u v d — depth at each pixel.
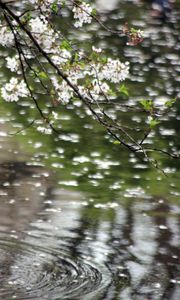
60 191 15.05
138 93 23.67
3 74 23.95
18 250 11.98
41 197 14.67
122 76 8.54
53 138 18.55
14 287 10.59
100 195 15.03
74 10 8.67
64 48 8.52
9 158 16.83
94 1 38.97
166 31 35.06
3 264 11.37
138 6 40.25
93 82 8.52
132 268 11.65
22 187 15.11
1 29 8.62
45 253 11.96
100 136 19.02
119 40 31.61
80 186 15.47
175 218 14.08
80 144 18.23
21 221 13.37
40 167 16.41
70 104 21.80
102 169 16.61
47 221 13.48
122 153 17.83
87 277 11.16
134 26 35.19
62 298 10.37
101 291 10.71
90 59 8.54
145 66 27.61
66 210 14.08
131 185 15.74
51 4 8.55
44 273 11.16
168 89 24.50
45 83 23.58
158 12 37.50
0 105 21.08
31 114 20.48
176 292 10.89
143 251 12.38
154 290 10.91
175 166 17.14
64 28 32.28
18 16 8.12
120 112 21.45
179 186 15.84
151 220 13.88
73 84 8.49
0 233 12.70
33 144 17.95
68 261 11.71
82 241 12.63
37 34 8.57
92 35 31.91
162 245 12.70
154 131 19.80
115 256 12.08
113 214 14.05
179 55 30.11
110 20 35.78
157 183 15.97
